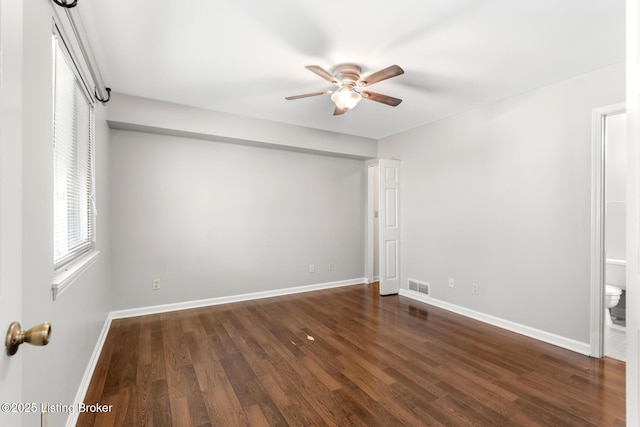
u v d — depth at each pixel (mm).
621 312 3475
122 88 2996
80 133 2123
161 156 3648
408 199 4363
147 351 2604
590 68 2525
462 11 1835
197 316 3504
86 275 2098
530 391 2039
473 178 3488
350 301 4129
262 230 4301
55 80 1534
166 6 1795
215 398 1959
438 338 2898
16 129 680
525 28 1995
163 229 3668
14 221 668
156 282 3629
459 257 3637
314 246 4742
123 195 3455
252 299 4215
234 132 3758
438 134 3918
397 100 2639
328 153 4656
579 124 2637
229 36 2109
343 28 2014
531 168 2959
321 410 1849
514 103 3100
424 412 1830
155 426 1704
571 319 2668
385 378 2199
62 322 1529
